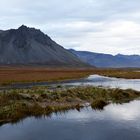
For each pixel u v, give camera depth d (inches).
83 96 1681.8
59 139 857.5
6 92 1519.4
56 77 4301.2
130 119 1144.2
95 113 1289.4
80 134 911.0
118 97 1830.7
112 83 3154.5
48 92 1617.9
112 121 1105.4
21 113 1220.5
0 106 1246.3
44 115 1245.7
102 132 933.8
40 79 3754.9
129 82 3329.2
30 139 864.3
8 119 1146.7
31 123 1085.1
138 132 932.0
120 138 863.1
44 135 904.9
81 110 1376.7
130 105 1553.9
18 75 4820.4
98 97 1750.7
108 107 1478.8
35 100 1438.2
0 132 949.8
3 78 3831.2
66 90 1731.1
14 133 934.4
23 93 1494.8
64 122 1096.8
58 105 1433.3
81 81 3604.8
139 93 1996.8
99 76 5108.3
